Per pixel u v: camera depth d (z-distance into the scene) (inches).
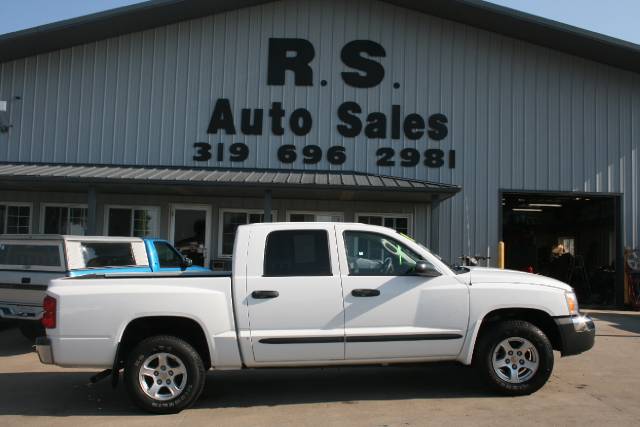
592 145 593.6
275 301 227.9
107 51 589.0
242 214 579.2
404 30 596.4
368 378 283.1
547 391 252.1
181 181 471.2
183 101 586.6
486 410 223.6
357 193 506.9
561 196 604.7
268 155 582.9
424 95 590.9
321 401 241.3
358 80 589.3
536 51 597.6
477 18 571.2
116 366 221.5
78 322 220.4
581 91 597.6
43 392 260.1
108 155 580.4
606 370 295.6
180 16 578.9
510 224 895.7
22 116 583.2
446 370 300.8
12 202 568.7
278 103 586.9
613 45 544.7
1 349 361.1
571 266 686.5
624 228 590.6
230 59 591.8
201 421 213.5
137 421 214.2
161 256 413.1
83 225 574.6
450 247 575.2
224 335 224.8
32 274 331.3
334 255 235.8
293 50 592.7
